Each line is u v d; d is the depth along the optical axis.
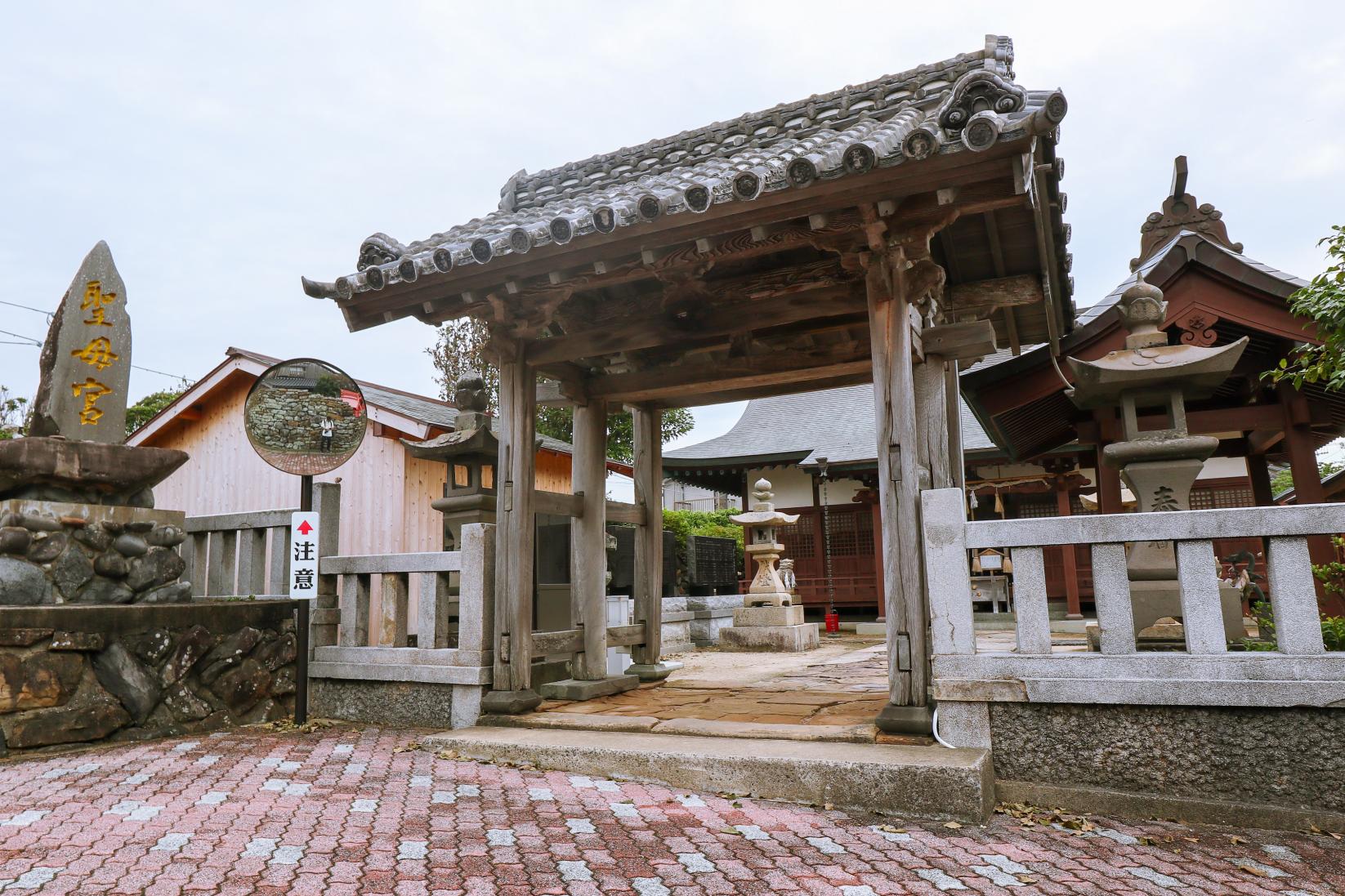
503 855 3.26
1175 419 5.66
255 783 4.32
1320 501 8.98
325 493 6.85
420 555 6.17
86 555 6.04
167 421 12.35
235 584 7.64
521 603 5.81
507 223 6.15
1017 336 7.95
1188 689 3.93
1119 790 4.02
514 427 6.03
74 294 6.62
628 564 12.17
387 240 5.85
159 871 3.03
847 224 4.64
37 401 6.46
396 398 12.02
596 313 6.37
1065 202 5.60
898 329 4.76
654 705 5.84
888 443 4.74
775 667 9.15
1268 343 9.41
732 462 19.97
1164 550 5.58
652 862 3.22
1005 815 3.96
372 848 3.32
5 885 2.87
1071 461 16.44
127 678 5.56
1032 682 4.20
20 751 5.02
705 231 4.71
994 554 17.42
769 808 3.97
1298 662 3.81
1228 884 3.09
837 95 5.93
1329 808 3.70
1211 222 9.65
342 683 6.34
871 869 3.18
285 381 6.37
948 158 4.02
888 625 4.69
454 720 5.76
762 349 6.53
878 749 4.26
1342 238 5.89
